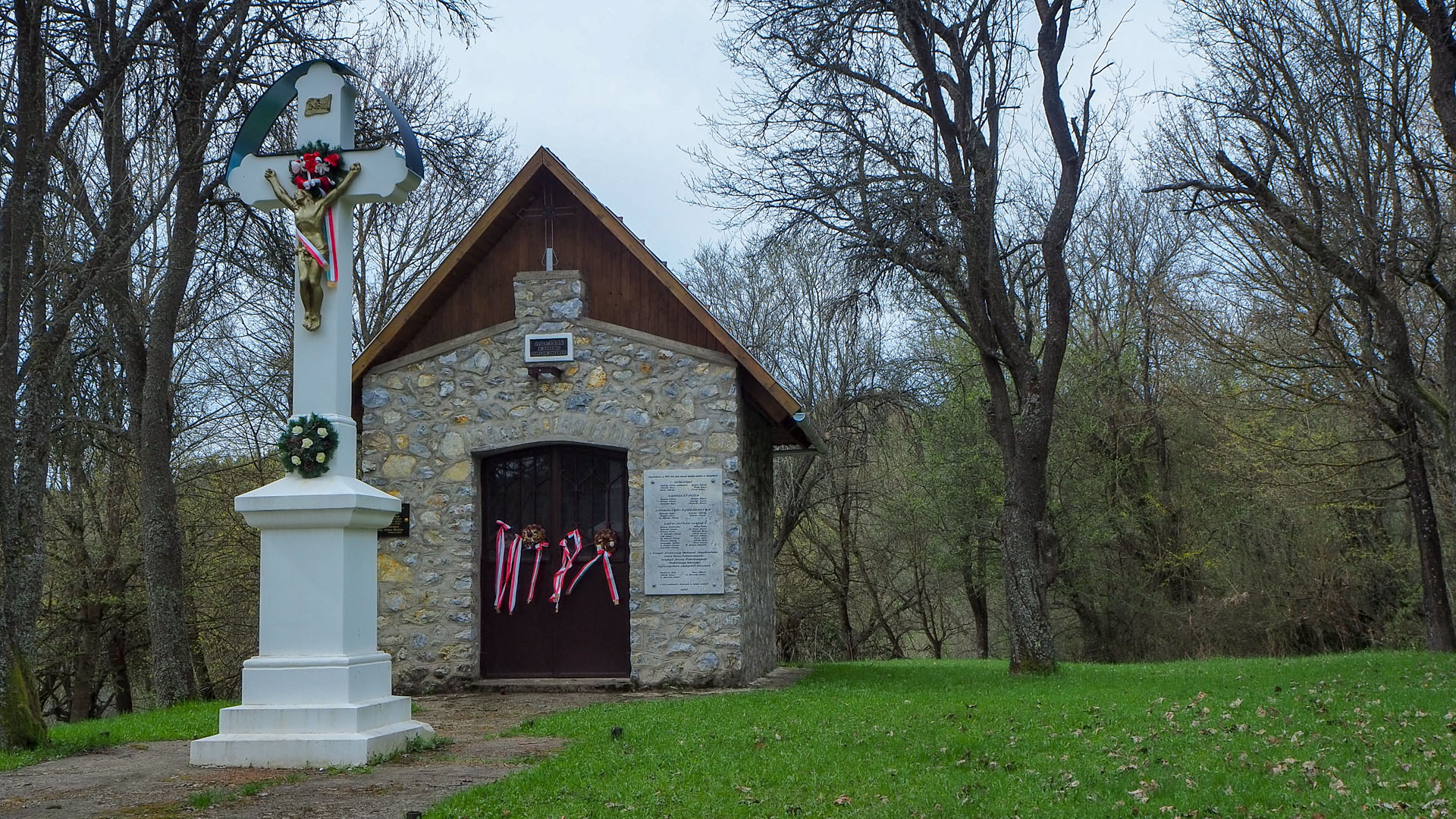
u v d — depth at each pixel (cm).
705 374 1363
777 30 1481
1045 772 732
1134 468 2522
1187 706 1010
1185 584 2498
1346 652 2111
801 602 3023
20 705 875
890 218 1402
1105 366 2478
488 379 1405
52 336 947
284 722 788
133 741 946
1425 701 1013
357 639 830
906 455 2905
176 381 2127
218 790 684
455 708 1192
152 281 1731
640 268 1413
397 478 1406
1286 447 1941
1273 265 1814
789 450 1772
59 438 1858
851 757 785
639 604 1346
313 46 1300
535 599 1403
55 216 1166
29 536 912
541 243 1441
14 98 1050
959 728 902
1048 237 1424
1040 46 1431
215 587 2317
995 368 1470
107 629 2236
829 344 2784
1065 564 2492
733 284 2888
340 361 870
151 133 1227
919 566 3055
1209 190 1359
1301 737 834
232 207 1534
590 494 1410
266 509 812
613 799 657
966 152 1430
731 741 851
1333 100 1373
